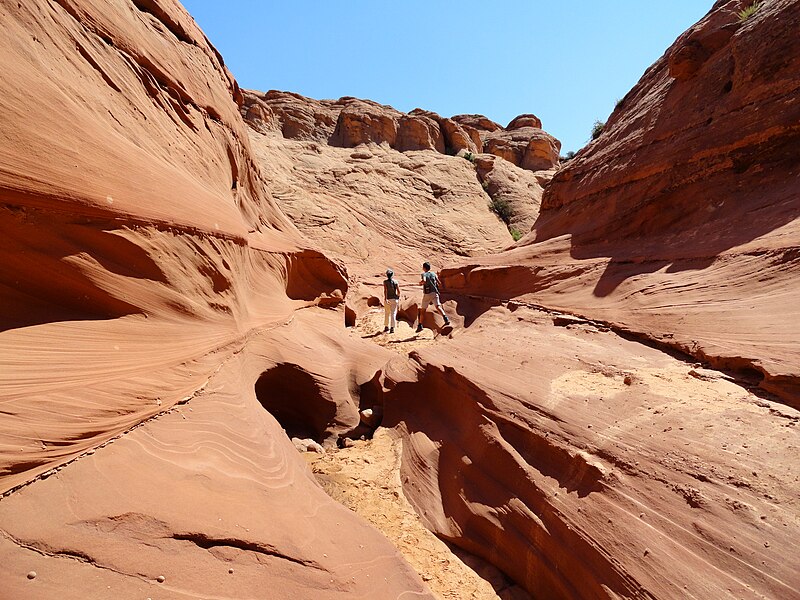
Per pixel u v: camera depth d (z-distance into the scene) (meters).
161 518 2.28
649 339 4.84
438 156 37.69
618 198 8.39
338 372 6.74
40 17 3.21
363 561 2.89
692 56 7.35
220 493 2.73
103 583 1.88
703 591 2.16
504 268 10.02
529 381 4.51
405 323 13.25
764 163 5.88
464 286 12.00
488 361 5.33
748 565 2.15
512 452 3.79
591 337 5.50
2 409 2.09
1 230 2.47
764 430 2.86
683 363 4.17
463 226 30.75
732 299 4.53
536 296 8.19
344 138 37.72
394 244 25.58
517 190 36.75
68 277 2.85
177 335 3.74
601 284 6.82
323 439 5.79
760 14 6.38
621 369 4.29
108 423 2.60
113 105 3.99
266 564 2.40
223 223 5.39
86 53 3.83
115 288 3.19
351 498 4.36
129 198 3.42
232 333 4.86
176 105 5.69
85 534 2.02
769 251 4.66
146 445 2.75
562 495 3.17
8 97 2.53
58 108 2.94
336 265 11.69
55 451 2.24
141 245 3.47
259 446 3.61
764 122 5.84
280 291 8.25
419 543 3.79
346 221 23.06
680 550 2.38
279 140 30.98
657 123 7.95
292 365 5.99
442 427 5.02
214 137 6.90
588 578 2.68
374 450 5.39
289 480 3.47
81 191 2.92
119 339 3.08
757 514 2.32
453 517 3.93
